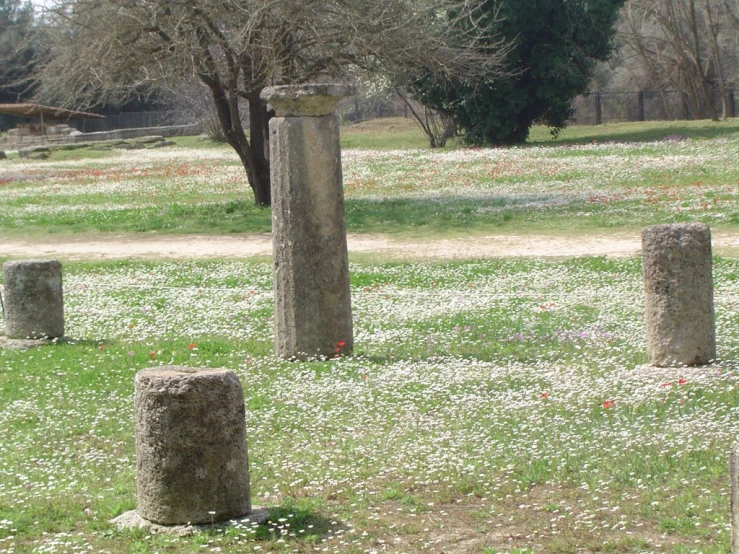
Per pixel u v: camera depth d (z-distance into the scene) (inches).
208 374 241.1
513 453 291.9
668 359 381.4
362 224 976.3
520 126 1831.9
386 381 388.2
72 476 293.6
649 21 2358.5
